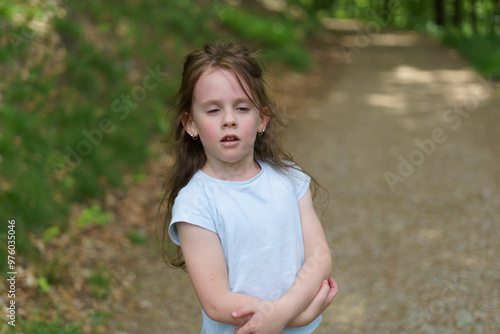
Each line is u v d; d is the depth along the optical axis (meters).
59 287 2.96
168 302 3.07
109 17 6.05
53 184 3.80
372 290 3.22
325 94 9.03
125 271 3.35
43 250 3.20
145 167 4.80
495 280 3.19
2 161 3.43
